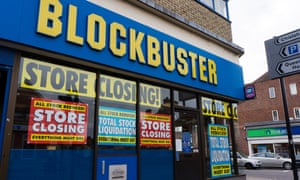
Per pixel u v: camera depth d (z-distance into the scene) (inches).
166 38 230.1
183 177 224.8
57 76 164.2
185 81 238.1
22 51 151.2
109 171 174.4
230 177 271.6
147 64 207.0
